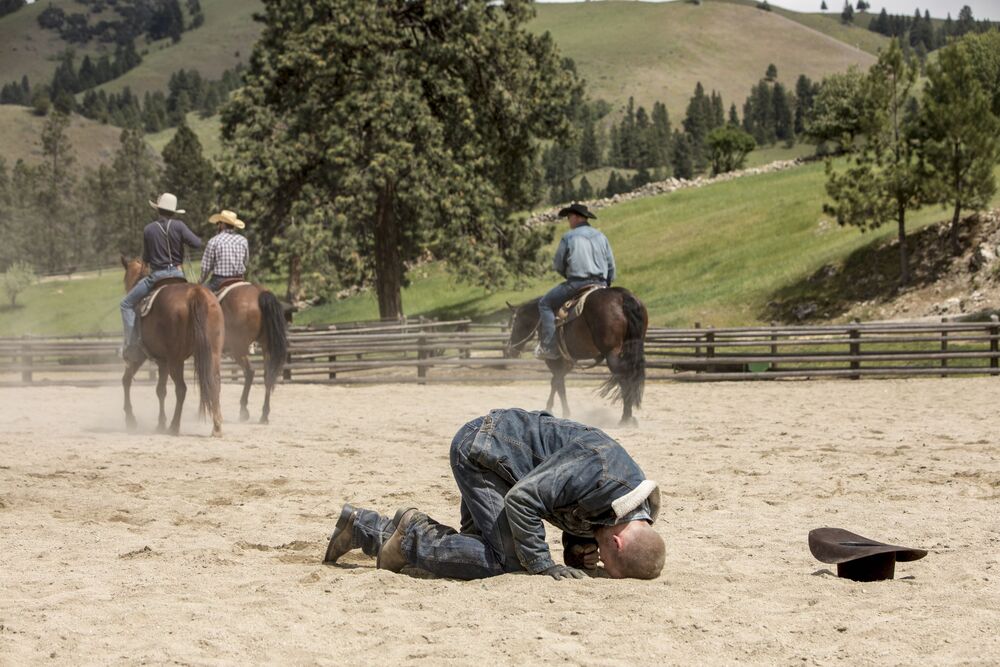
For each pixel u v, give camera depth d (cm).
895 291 3109
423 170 3431
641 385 1289
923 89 3048
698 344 2206
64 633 436
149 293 1237
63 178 11612
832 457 1023
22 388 2138
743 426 1319
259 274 3559
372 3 3512
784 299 3341
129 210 10812
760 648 417
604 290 1309
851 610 478
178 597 502
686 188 6022
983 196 3009
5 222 10650
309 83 3594
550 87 3791
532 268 3872
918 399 1677
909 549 541
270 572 566
